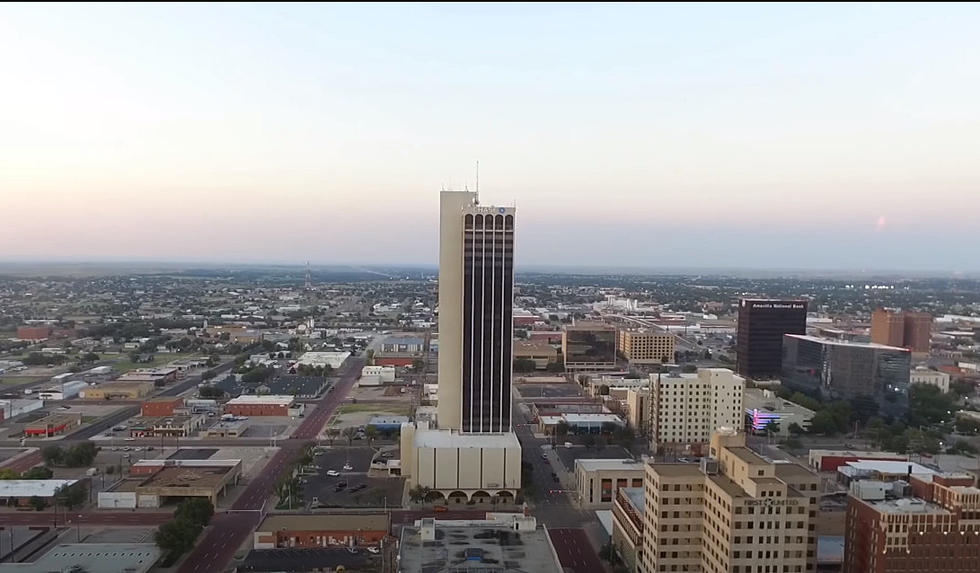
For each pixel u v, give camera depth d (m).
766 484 185.50
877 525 183.62
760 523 185.88
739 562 186.12
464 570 193.75
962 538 181.25
